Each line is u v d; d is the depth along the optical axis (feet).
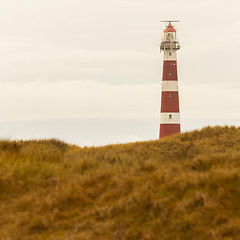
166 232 88.99
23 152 152.46
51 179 122.11
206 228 87.92
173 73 647.56
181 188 104.06
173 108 643.04
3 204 106.52
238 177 105.40
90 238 88.43
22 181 117.70
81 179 122.83
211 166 128.47
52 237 88.79
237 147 244.22
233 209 93.56
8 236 89.97
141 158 205.77
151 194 103.40
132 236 89.15
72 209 104.53
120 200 103.50
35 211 102.73
